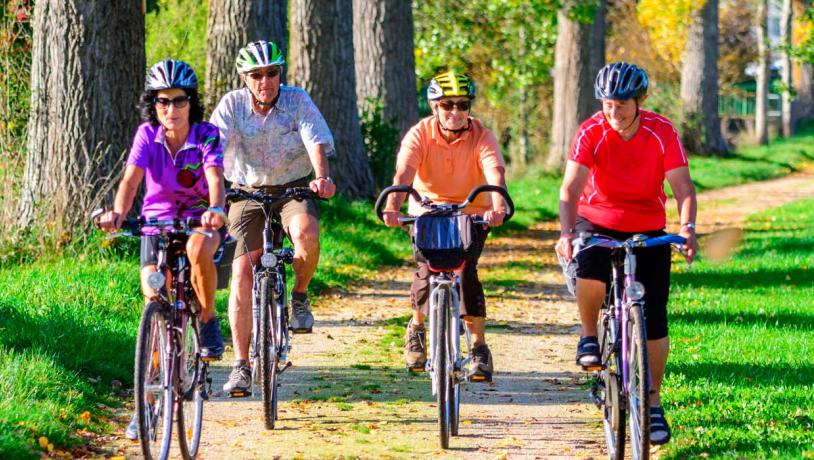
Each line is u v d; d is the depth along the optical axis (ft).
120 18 77.51
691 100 253.65
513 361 56.70
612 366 37.29
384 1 141.69
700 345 58.29
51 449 36.83
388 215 40.55
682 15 251.80
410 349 43.70
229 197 40.09
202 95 102.32
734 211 163.32
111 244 72.84
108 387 46.55
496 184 41.01
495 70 199.82
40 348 46.47
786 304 73.97
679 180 35.83
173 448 38.68
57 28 76.48
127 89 78.02
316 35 121.90
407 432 42.09
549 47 195.93
